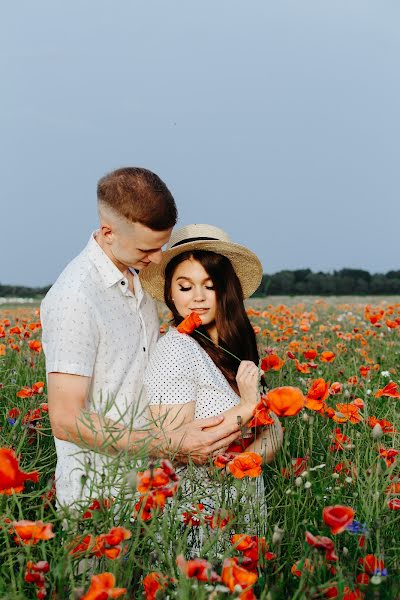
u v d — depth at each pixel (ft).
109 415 9.09
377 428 8.75
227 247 10.77
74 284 8.79
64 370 8.51
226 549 7.21
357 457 9.00
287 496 8.09
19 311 41.96
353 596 6.13
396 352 21.79
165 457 8.77
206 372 9.81
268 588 6.51
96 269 9.12
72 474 8.71
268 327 29.30
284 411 7.11
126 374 9.39
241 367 9.37
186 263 10.59
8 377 15.62
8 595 5.90
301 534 7.61
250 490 7.38
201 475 8.93
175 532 7.03
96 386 9.11
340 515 5.82
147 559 6.96
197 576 5.54
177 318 10.95
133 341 9.45
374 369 16.80
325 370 17.21
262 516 7.64
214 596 5.61
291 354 14.64
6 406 13.42
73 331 8.57
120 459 7.29
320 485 8.46
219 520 6.95
